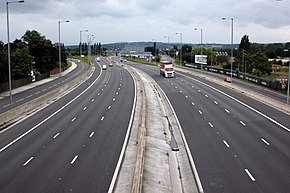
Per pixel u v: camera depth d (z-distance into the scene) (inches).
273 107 2028.8
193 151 1199.6
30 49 4170.8
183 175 1005.2
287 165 1031.0
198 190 874.8
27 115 1815.9
